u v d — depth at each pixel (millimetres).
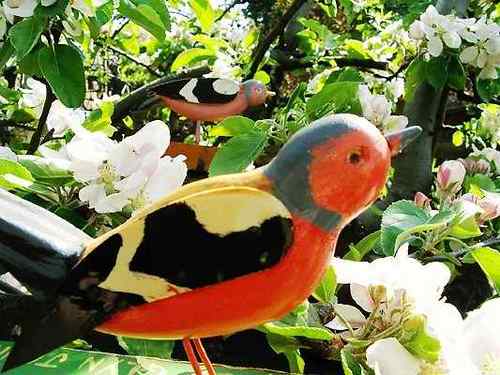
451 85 1861
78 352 1016
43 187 1223
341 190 725
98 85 3186
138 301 748
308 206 728
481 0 2521
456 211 1163
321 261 752
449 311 910
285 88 2986
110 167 1116
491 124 2295
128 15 1510
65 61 1404
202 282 729
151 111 2379
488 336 917
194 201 730
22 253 772
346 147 724
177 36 3041
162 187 1105
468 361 858
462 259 1210
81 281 758
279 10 3490
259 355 1247
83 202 1181
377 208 1675
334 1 2832
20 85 2281
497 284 1100
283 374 1014
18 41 1335
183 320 751
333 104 1449
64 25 1469
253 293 734
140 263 742
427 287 897
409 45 2275
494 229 1504
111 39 2713
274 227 724
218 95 1860
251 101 1890
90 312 755
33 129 2004
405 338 866
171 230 733
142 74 3234
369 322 914
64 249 781
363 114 1538
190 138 2723
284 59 2566
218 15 3094
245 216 723
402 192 1870
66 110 1523
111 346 1218
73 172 1145
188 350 815
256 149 1318
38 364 970
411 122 1936
